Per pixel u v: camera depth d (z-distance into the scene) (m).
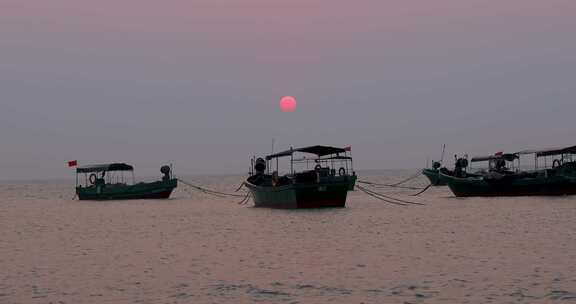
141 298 28.91
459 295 28.08
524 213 63.88
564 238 44.84
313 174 67.19
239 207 83.75
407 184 186.12
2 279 33.62
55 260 40.03
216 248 44.12
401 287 29.86
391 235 49.31
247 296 28.92
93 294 29.83
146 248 45.00
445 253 39.38
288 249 42.81
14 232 58.28
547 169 82.94
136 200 99.62
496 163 94.25
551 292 28.05
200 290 30.22
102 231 57.44
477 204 76.88
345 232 51.78
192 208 83.75
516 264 34.72
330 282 31.33
